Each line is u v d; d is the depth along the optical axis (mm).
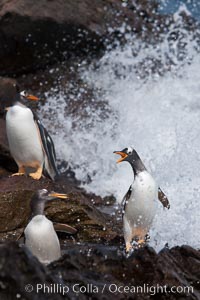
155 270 10023
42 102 19359
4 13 19328
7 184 13344
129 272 10094
